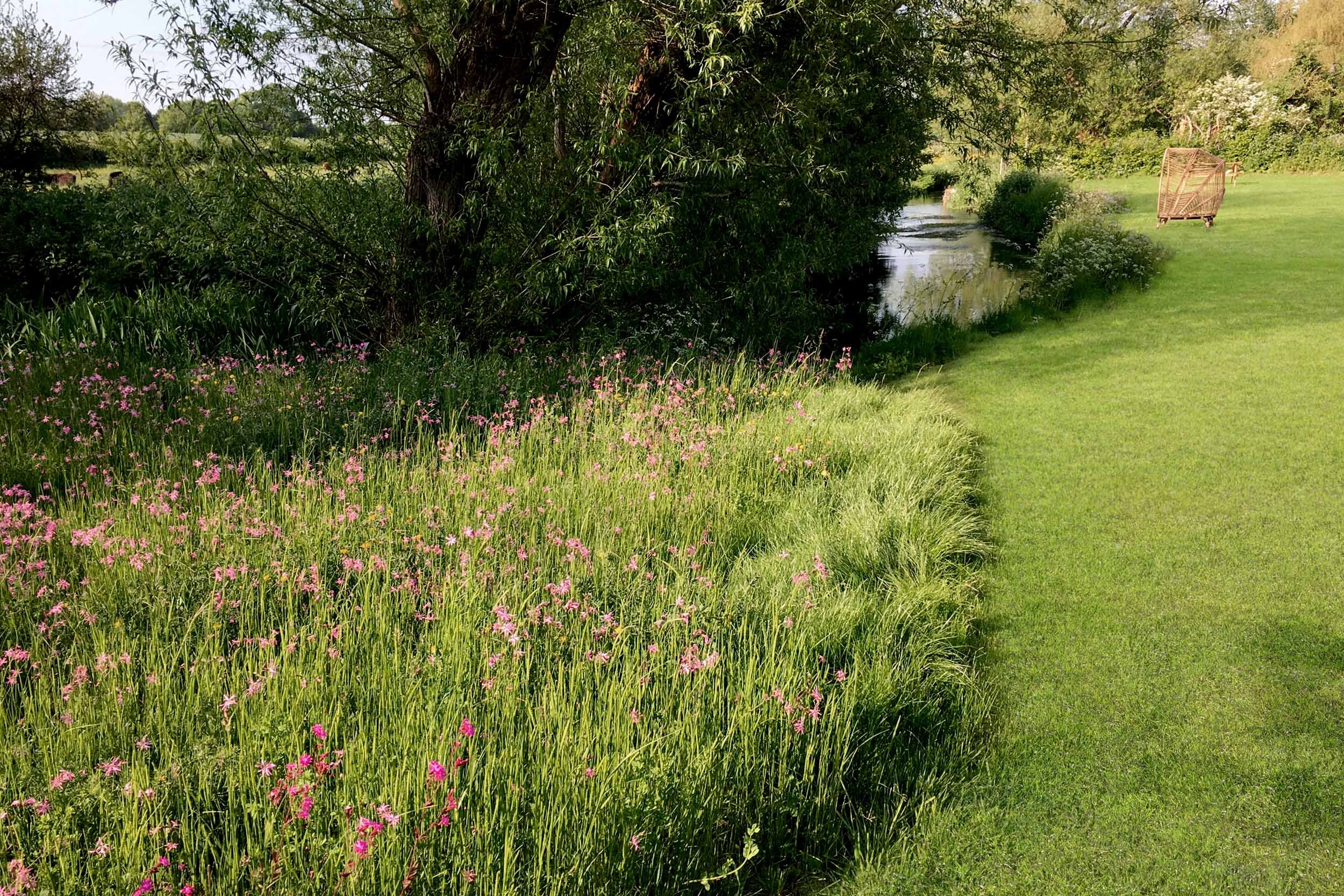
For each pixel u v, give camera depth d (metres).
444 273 9.09
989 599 4.71
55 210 11.41
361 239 8.95
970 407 8.41
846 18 9.78
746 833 2.91
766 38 9.95
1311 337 9.98
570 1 8.72
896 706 3.66
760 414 7.42
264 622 4.00
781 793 3.04
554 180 9.37
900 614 4.30
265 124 8.81
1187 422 7.39
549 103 9.63
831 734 3.34
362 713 3.21
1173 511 5.64
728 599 4.28
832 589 4.55
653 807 2.74
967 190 31.42
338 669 3.44
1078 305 12.84
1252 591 4.59
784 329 11.38
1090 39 13.21
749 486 5.97
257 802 2.67
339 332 9.66
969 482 6.34
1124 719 3.67
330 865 2.46
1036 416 7.93
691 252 10.79
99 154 19.69
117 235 10.97
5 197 11.85
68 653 3.77
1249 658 4.03
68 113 19.41
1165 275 14.13
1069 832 3.08
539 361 8.95
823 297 15.41
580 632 3.87
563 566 4.54
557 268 8.77
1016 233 24.27
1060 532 5.46
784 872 2.89
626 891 2.63
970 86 12.69
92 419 6.38
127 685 3.35
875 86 11.57
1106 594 4.67
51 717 3.17
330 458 6.08
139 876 2.39
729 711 3.39
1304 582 4.65
